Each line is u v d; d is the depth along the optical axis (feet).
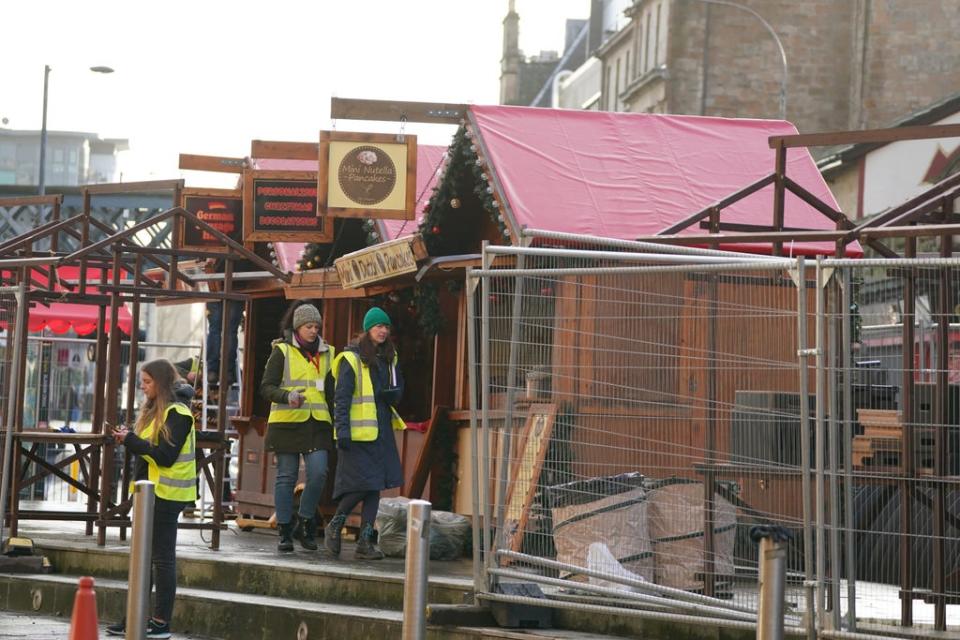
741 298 57.57
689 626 60.39
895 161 243.60
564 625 64.39
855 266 53.88
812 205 88.48
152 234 234.99
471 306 65.72
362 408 82.89
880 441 55.21
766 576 46.73
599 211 94.84
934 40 337.93
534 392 63.62
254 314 110.93
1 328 87.81
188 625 75.25
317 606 72.08
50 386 139.54
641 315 60.18
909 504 54.90
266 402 110.01
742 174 101.71
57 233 95.76
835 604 54.03
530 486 63.52
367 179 96.99
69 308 144.77
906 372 55.67
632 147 100.83
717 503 57.82
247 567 78.33
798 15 353.51
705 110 357.00
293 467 86.28
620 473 60.64
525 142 97.55
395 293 98.78
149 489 57.93
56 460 137.08
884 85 338.34
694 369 58.70
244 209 102.01
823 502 54.19
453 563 81.87
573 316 62.28
